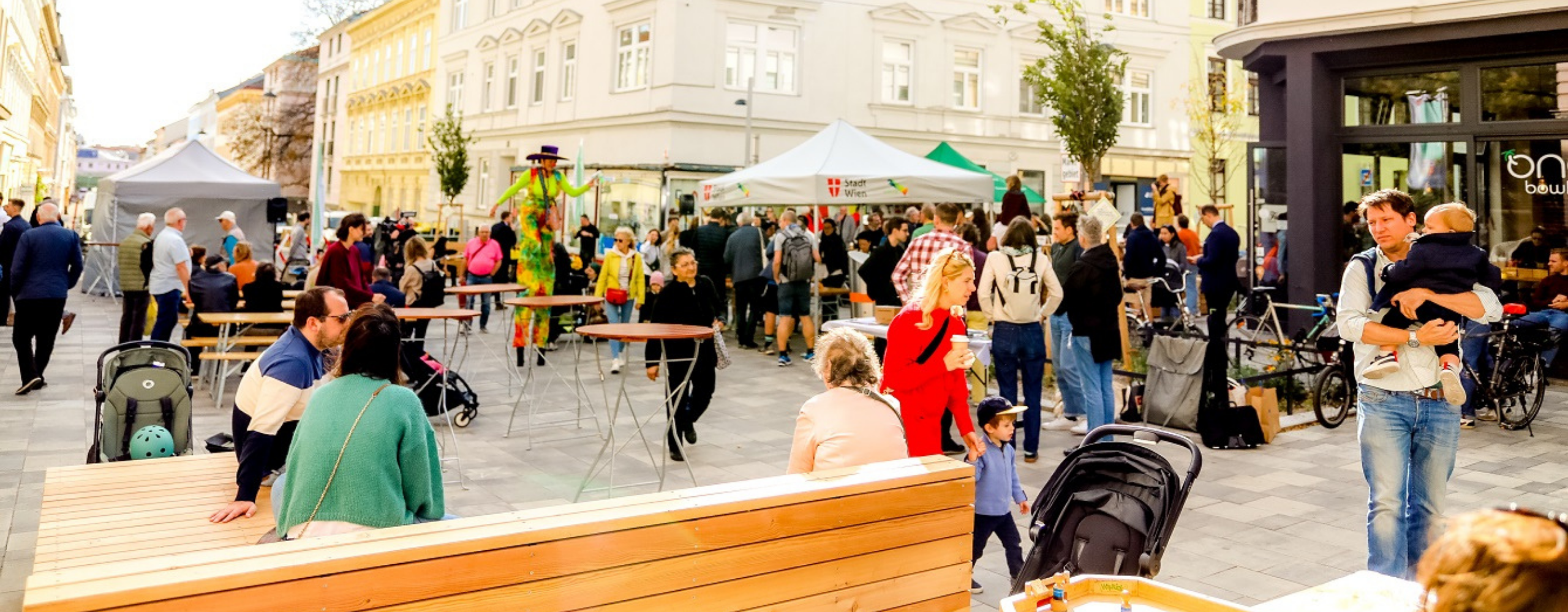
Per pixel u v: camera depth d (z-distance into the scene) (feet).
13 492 21.76
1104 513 13.12
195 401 33.40
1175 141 106.52
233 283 36.81
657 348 27.78
